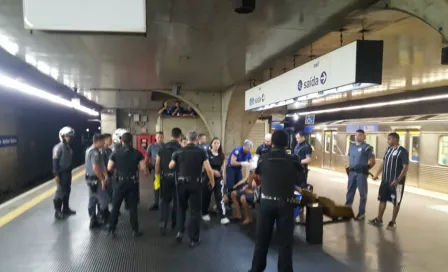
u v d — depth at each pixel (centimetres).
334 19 450
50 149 2050
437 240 520
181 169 472
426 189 1077
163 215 541
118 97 1516
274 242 488
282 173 353
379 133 1304
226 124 1147
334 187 1066
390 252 463
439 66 742
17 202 721
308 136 1898
